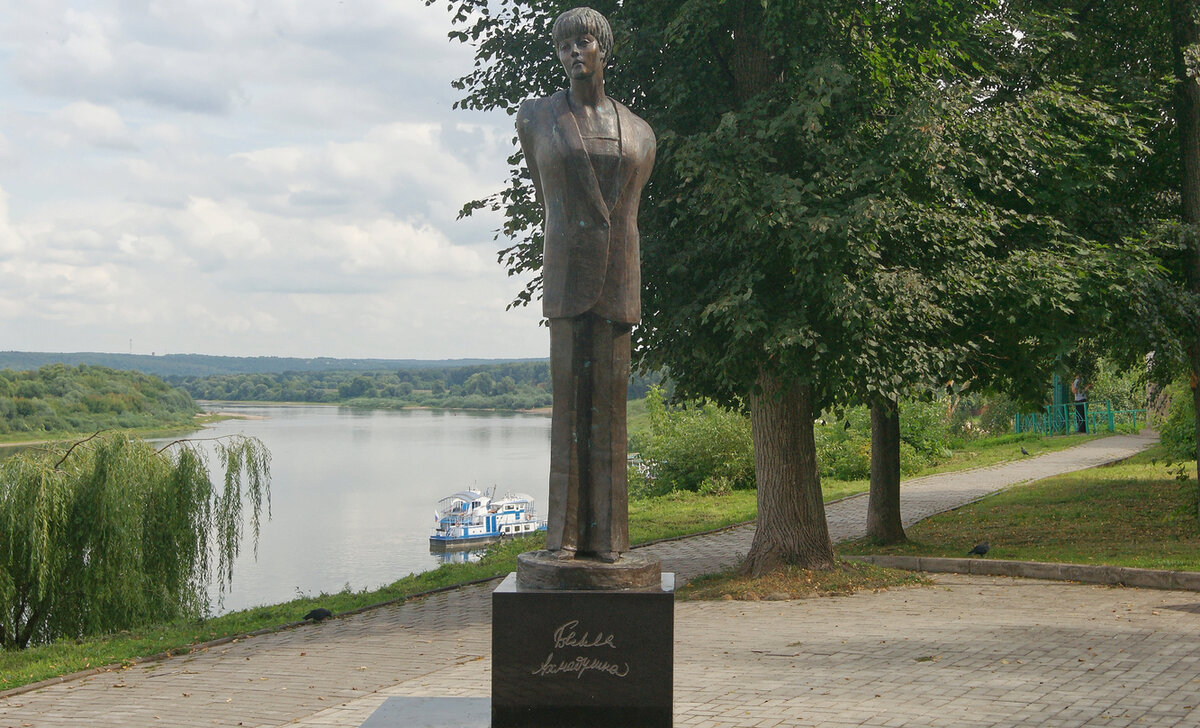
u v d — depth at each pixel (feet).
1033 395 50.49
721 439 110.22
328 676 35.81
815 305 44.21
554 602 21.70
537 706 21.65
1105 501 72.54
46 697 35.24
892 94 47.47
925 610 42.52
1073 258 45.62
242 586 91.81
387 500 164.76
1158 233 51.26
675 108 47.83
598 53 23.99
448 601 52.90
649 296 48.60
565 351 24.09
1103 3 56.95
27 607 60.54
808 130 42.91
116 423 189.16
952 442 133.59
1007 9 56.34
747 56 48.67
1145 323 48.34
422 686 32.78
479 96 52.90
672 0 46.24
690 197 45.80
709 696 29.04
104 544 59.21
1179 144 56.08
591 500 24.00
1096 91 51.42
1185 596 42.88
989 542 59.62
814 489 51.37
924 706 27.25
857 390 46.21
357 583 92.84
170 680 37.09
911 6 46.60
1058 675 30.19
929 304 42.91
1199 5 53.98
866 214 40.52
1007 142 46.75
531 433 360.89
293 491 177.58
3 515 56.90
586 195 23.76
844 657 34.01
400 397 645.51
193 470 63.87
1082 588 46.11
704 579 53.26
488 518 125.70
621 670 21.56
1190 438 71.36
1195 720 25.21
